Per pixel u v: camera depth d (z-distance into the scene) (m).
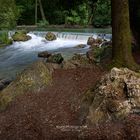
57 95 10.49
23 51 24.34
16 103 10.19
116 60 12.27
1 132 8.40
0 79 15.16
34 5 43.69
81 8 40.28
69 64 13.99
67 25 40.34
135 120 7.20
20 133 8.19
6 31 30.53
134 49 14.95
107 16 37.94
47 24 41.28
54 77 12.36
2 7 32.72
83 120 8.20
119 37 12.14
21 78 11.25
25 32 29.59
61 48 24.80
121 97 7.90
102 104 7.90
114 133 7.04
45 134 7.87
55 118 8.85
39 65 12.02
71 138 7.39
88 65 13.93
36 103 10.01
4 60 21.19
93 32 30.53
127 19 12.09
